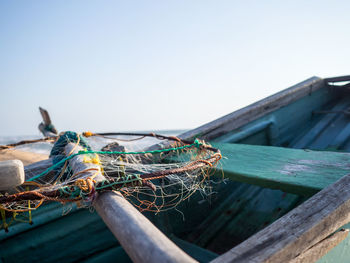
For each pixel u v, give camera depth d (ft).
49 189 4.87
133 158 9.51
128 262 9.33
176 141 10.34
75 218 8.49
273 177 7.43
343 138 15.19
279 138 16.20
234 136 13.85
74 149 7.58
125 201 4.29
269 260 3.64
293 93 17.26
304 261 4.21
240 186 13.70
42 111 22.76
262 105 15.44
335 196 5.10
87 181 4.42
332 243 4.77
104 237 9.06
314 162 8.32
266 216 11.27
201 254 9.63
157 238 2.99
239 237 10.69
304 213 4.66
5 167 3.56
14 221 7.30
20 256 7.58
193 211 11.70
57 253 8.18
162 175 5.06
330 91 20.44
